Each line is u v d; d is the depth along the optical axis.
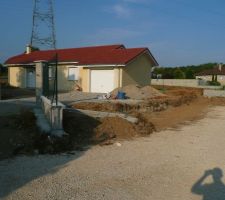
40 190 6.39
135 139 11.59
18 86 36.03
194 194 6.55
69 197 6.11
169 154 9.70
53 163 8.27
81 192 6.38
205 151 10.25
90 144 10.45
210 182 7.30
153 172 7.89
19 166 7.89
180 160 9.09
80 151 9.58
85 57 31.50
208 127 14.91
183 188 6.88
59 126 10.42
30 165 8.01
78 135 10.94
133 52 29.80
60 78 32.19
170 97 25.45
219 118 18.12
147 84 31.94
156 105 20.55
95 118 12.65
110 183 6.98
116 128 12.11
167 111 20.20
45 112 12.01
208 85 66.19
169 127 14.49
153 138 11.95
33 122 11.17
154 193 6.53
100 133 11.43
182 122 16.12
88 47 35.31
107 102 19.81
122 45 33.75
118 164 8.43
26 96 24.12
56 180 7.00
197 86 62.88
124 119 13.12
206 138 12.34
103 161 8.65
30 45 41.44
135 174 7.67
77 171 7.70
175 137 12.32
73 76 31.38
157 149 10.27
